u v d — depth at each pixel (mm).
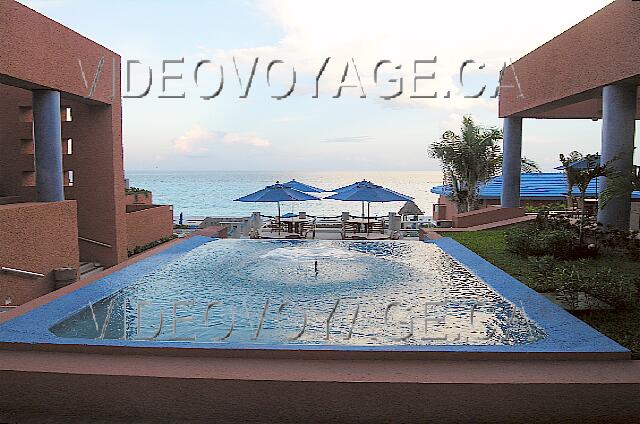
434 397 5008
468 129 21672
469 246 13805
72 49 14195
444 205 26828
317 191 23953
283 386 5066
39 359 5656
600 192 11836
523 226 15570
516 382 5012
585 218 12375
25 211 11844
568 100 14242
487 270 10820
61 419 5238
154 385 5176
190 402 5156
